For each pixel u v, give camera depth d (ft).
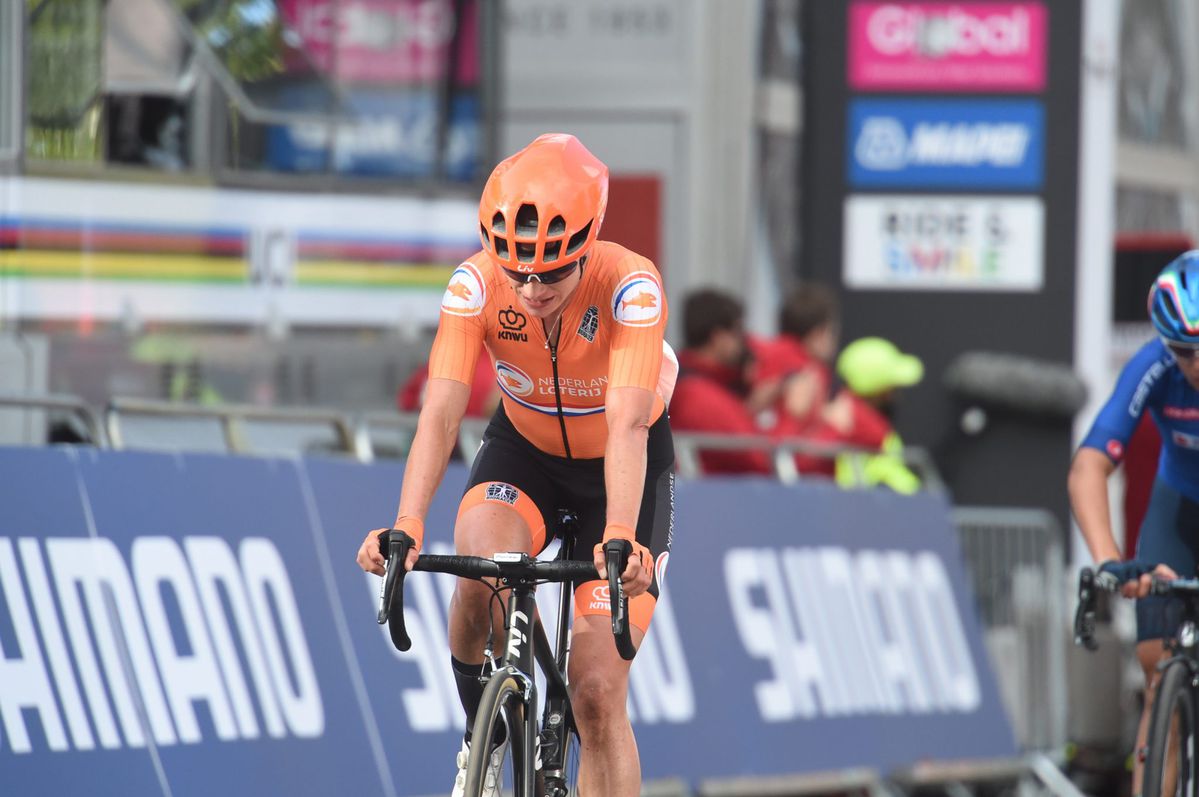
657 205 112.06
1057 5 98.27
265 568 58.95
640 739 68.69
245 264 79.41
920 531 84.43
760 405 84.48
